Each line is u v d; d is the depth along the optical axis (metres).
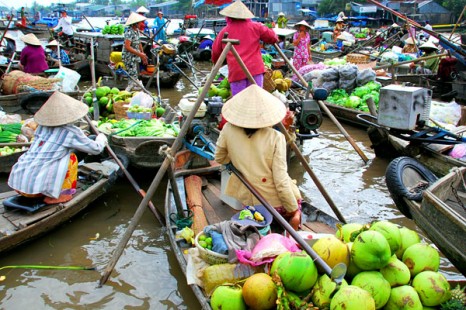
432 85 11.66
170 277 4.49
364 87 10.33
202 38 21.55
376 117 7.41
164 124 7.06
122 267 4.63
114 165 6.05
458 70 11.44
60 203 4.99
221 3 19.00
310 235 3.96
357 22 42.34
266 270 3.49
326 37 25.34
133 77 10.10
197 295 3.60
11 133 6.93
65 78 9.77
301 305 3.05
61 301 4.12
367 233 3.18
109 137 6.36
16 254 4.79
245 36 6.08
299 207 4.48
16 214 4.84
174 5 67.19
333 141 8.93
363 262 3.14
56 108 4.87
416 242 3.54
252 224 3.91
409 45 17.86
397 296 3.13
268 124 3.85
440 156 6.20
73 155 5.16
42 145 4.91
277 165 3.95
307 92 7.08
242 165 4.02
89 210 5.75
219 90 7.93
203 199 5.37
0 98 8.59
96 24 31.70
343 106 10.09
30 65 10.91
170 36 25.42
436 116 8.34
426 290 3.15
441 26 32.56
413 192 4.75
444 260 4.89
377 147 7.76
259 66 6.23
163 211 5.77
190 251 3.93
